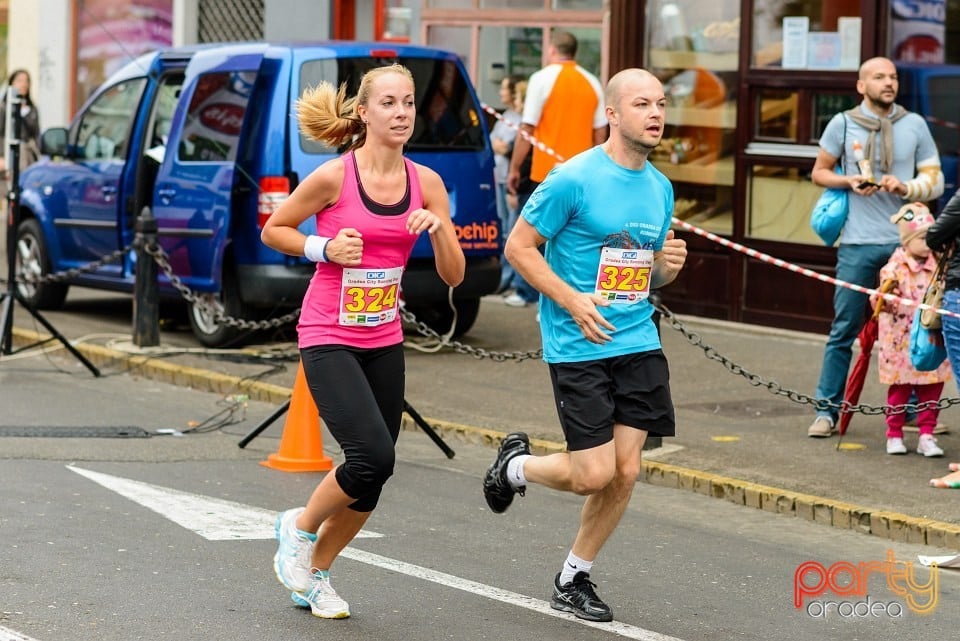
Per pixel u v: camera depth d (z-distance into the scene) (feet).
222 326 64.23
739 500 44.09
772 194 70.08
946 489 43.91
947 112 64.23
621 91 31.45
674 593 35.22
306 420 46.75
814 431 50.08
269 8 93.97
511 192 72.69
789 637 32.17
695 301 73.10
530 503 43.57
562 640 31.32
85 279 71.82
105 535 38.01
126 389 59.11
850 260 49.03
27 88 98.17
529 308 77.66
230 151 62.69
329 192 30.86
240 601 33.09
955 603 35.14
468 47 86.33
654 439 48.47
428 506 42.80
